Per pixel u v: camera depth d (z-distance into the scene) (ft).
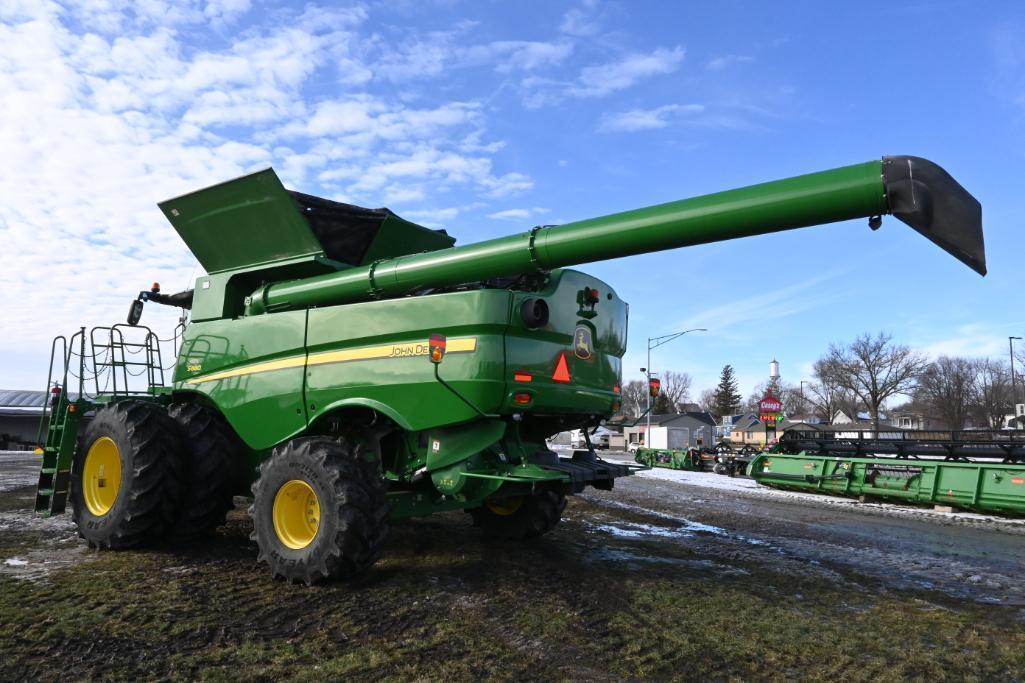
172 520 19.48
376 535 16.16
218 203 20.42
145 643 11.96
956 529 30.55
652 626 13.99
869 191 12.13
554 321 17.54
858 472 40.83
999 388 227.20
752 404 339.57
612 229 14.70
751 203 13.12
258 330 19.74
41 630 12.40
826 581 18.70
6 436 126.62
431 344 15.61
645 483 51.37
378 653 11.89
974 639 13.87
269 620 13.50
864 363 201.57
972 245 12.07
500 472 16.53
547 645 12.64
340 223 21.22
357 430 18.98
